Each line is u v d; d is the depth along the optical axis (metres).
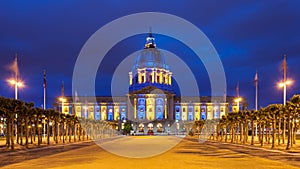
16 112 57.91
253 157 40.94
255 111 70.31
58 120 81.69
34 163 34.19
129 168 29.39
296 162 35.22
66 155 43.88
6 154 46.47
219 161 35.88
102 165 31.72
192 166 31.11
